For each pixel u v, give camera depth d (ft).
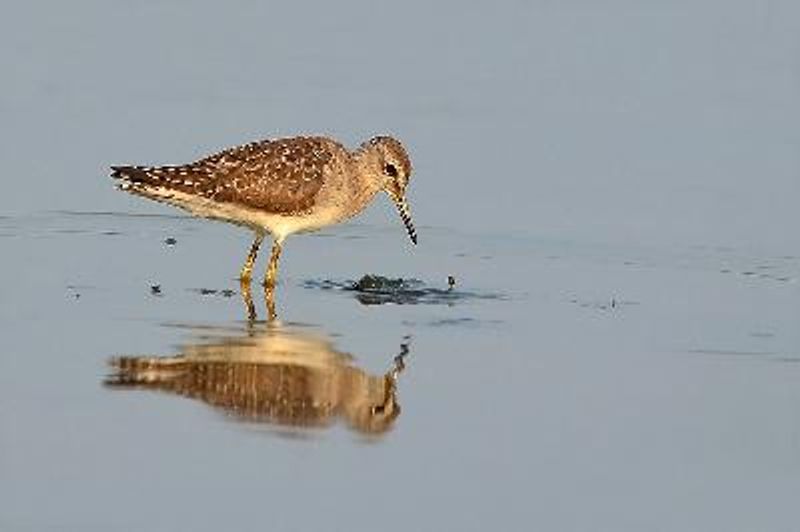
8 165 69.21
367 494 41.04
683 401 48.75
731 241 66.03
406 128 74.23
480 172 71.51
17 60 78.84
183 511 39.45
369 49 82.84
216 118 73.67
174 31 83.87
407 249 65.21
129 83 77.30
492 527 39.47
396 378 49.83
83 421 44.75
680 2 89.97
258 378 49.01
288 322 55.42
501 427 46.09
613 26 86.79
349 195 62.18
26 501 39.58
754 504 41.42
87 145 71.05
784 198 69.82
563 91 79.36
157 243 64.49
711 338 55.06
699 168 72.33
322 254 64.59
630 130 75.72
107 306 55.88
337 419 46.11
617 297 59.72
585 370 51.34
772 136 75.31
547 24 86.74
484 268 62.95
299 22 85.92
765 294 60.44
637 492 41.91
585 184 70.79
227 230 66.90
